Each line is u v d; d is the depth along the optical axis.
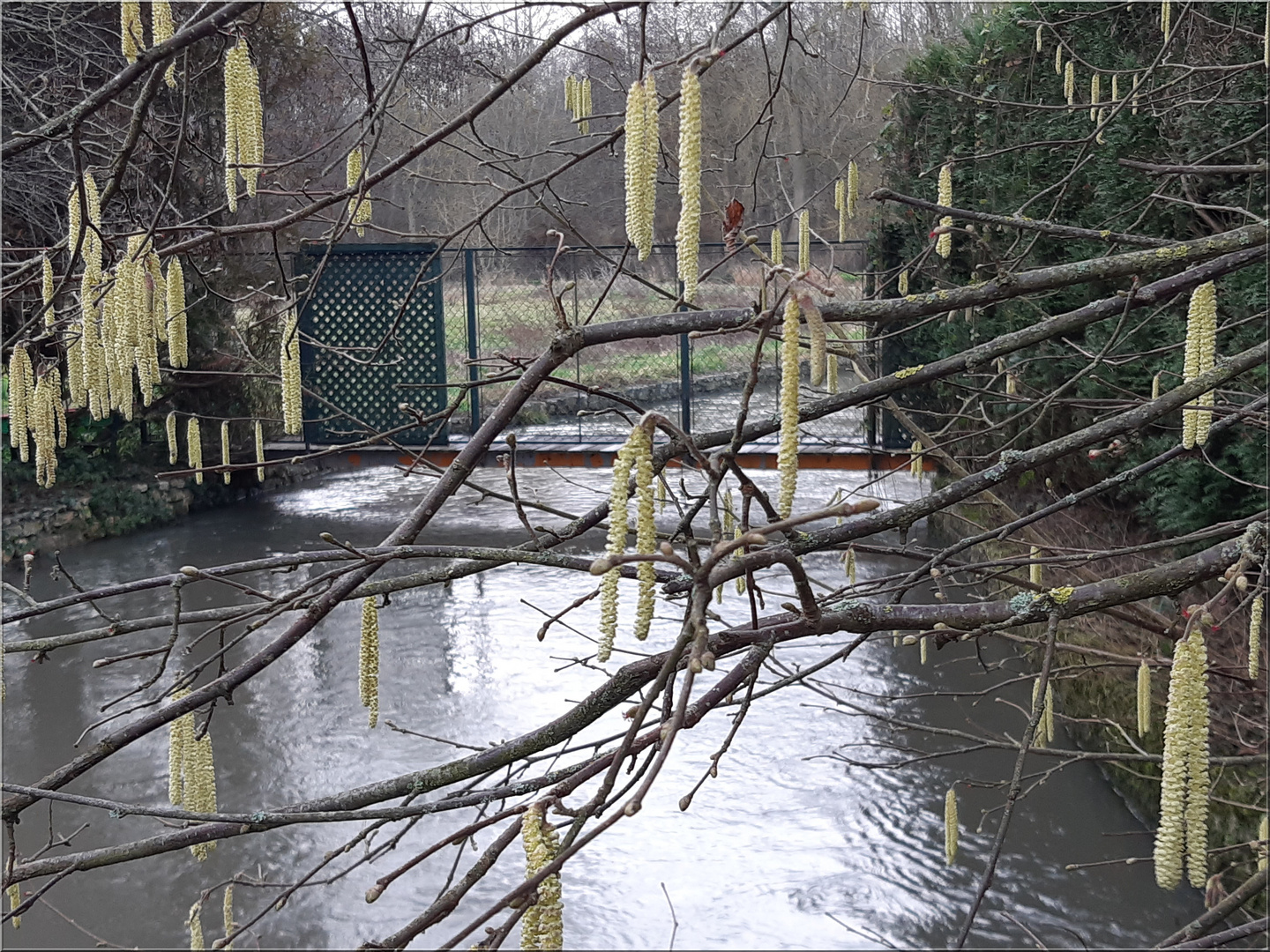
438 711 7.97
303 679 8.70
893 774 6.96
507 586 11.17
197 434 4.02
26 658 9.21
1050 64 9.38
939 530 12.19
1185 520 7.27
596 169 14.65
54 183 10.93
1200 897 5.53
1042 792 6.71
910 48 13.09
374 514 14.19
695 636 1.60
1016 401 4.50
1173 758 1.85
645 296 19.67
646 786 1.54
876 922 5.42
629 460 1.58
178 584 2.55
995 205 9.94
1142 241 3.05
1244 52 6.81
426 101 5.17
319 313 14.72
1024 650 8.65
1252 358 2.78
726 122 10.76
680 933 5.37
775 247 3.92
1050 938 5.21
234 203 2.89
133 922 5.68
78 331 3.18
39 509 12.05
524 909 1.52
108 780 7.08
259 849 6.43
